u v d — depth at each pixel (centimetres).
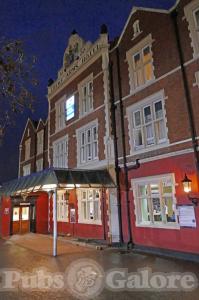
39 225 2098
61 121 2012
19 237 1873
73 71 1878
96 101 1602
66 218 1809
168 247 1084
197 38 1108
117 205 1355
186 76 1117
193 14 1131
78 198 1672
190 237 1005
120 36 1516
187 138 1076
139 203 1270
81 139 1734
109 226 1343
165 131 1177
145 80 1343
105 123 1489
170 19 1234
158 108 1262
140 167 1271
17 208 2181
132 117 1375
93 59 1672
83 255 1105
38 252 1220
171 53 1202
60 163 1948
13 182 1750
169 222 1127
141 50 1374
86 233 1549
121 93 1455
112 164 1405
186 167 1059
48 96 2220
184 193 1049
